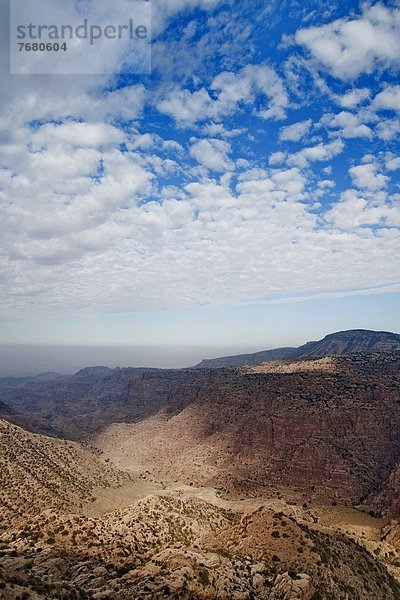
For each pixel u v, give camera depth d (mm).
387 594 60750
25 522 67062
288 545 59844
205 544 69188
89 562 49312
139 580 44531
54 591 37531
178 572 46062
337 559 60812
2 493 82875
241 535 65500
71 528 62219
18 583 37469
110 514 86188
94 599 38969
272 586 49281
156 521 78500
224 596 43438
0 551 49406
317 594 49125
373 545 92750
